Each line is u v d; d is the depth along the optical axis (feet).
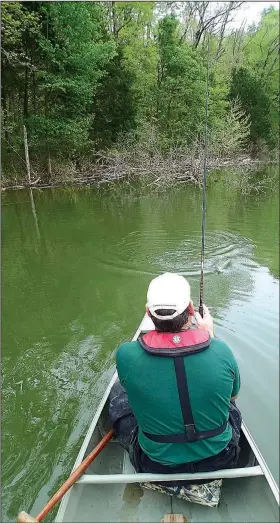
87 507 7.35
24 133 48.29
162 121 71.05
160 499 7.43
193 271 21.58
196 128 69.31
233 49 97.09
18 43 47.26
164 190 47.03
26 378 12.99
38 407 11.63
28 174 49.44
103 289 19.84
